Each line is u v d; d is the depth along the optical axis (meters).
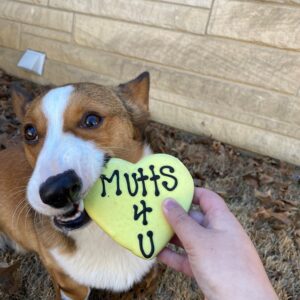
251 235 0.43
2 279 0.37
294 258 0.41
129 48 0.67
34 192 0.22
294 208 0.48
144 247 0.24
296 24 0.54
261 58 0.57
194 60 0.62
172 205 0.24
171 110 0.67
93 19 0.69
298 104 0.57
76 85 0.28
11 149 0.39
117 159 0.26
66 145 0.24
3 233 0.41
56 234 0.30
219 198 0.26
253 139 0.61
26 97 0.35
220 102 0.62
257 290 0.21
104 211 0.24
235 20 0.57
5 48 0.81
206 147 0.62
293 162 0.59
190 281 0.38
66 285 0.33
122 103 0.30
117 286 0.33
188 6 0.60
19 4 0.76
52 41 0.75
